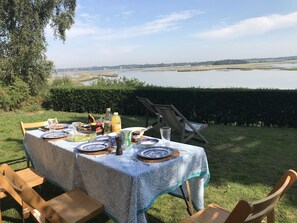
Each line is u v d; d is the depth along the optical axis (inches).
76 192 91.0
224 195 126.6
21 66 480.7
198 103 305.4
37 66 496.1
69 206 82.7
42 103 431.8
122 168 75.7
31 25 512.7
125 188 72.6
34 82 480.4
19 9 497.4
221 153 186.2
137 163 79.5
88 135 110.7
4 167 84.0
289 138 222.5
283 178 63.4
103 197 82.0
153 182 75.5
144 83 431.5
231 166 161.8
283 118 273.1
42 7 529.7
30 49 485.7
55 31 550.6
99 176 81.5
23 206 93.3
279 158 173.6
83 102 385.1
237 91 284.7
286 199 120.3
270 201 52.3
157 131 225.1
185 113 314.7
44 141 109.6
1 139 234.1
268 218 69.1
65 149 96.5
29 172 116.2
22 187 76.0
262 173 150.4
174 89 319.6
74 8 574.9
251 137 228.2
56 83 542.9
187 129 203.2
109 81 439.5
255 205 48.8
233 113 289.6
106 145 95.0
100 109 376.2
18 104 411.8
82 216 77.5
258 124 285.1
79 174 92.7
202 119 307.1
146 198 73.0
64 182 101.1
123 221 74.2
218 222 74.7
